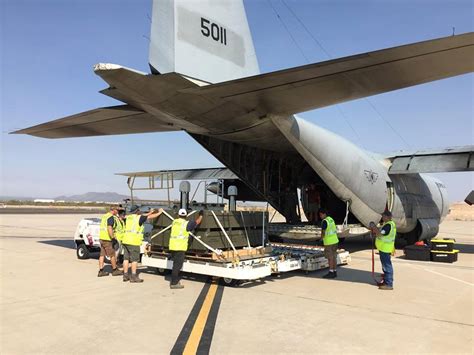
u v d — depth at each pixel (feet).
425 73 18.97
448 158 42.57
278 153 41.09
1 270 30.89
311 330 16.48
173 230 24.88
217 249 27.25
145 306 20.13
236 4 28.19
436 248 38.29
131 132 33.32
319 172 33.94
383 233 25.26
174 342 14.90
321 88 21.38
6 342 14.83
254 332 16.14
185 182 29.40
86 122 29.94
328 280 27.81
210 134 32.50
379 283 25.39
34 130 32.73
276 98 23.34
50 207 246.47
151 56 20.54
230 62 27.04
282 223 43.29
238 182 48.85
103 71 19.24
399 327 17.07
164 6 21.86
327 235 28.84
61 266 32.83
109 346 14.44
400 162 44.45
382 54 16.75
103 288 24.52
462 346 14.82
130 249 26.48
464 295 23.52
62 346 14.43
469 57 16.98
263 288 24.79
